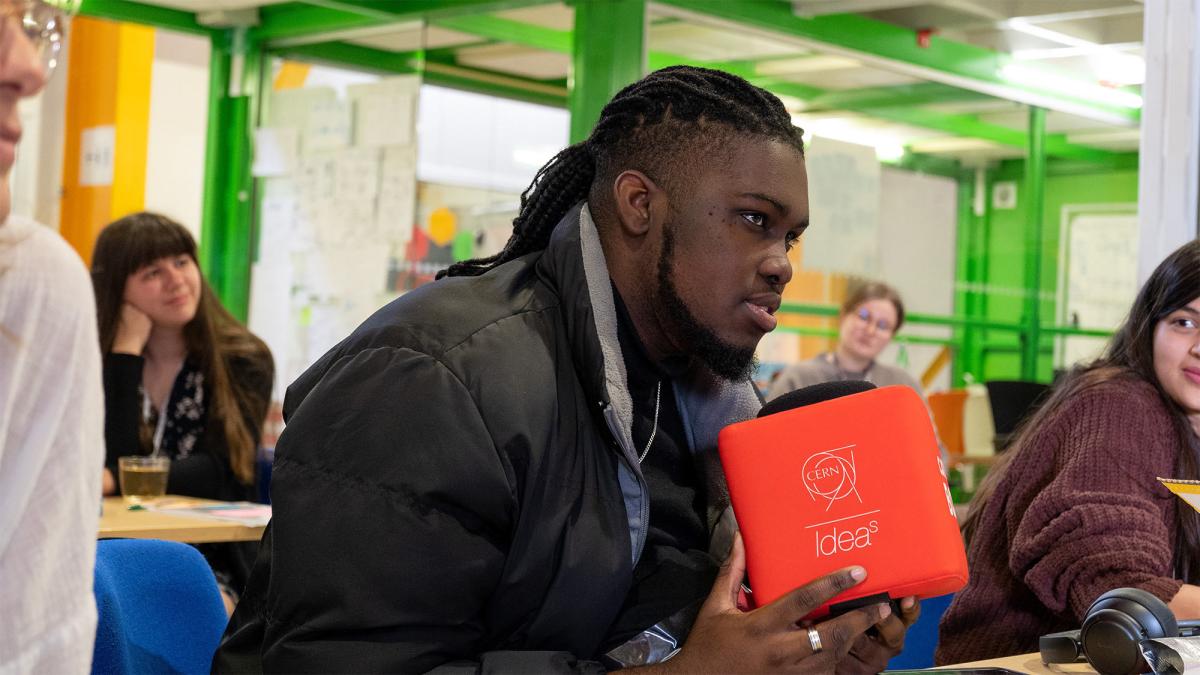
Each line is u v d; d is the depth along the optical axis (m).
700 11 4.52
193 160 6.84
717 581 1.29
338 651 1.17
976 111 5.31
